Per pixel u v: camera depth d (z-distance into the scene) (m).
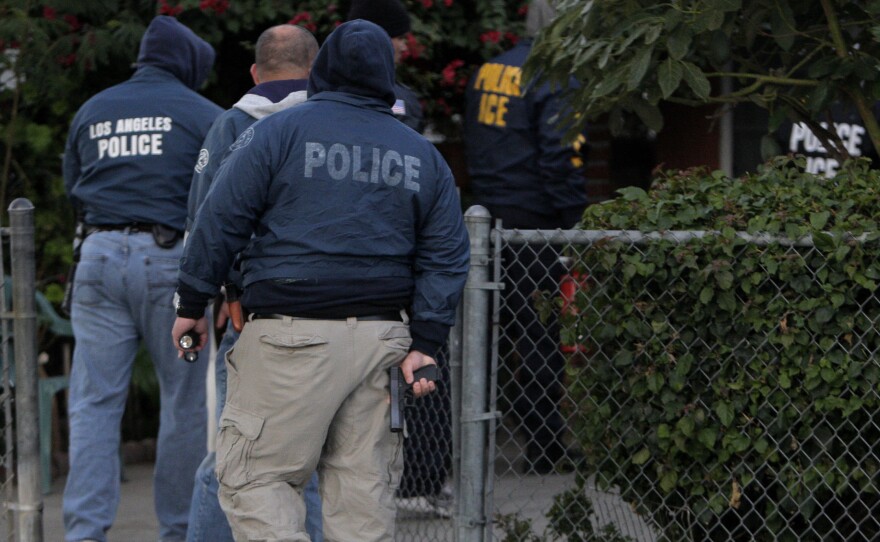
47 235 18.33
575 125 12.55
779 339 9.95
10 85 17.66
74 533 12.06
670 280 10.09
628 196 10.55
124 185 12.43
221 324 10.91
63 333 16.89
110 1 17.03
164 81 12.91
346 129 8.91
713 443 10.09
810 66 12.27
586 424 10.62
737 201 10.23
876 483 10.16
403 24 13.31
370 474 8.93
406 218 8.98
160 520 12.60
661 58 11.86
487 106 16.61
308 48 11.17
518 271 15.65
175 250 12.48
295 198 8.76
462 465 10.59
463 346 10.58
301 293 8.72
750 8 11.77
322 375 8.68
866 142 20.92
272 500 8.74
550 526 10.94
